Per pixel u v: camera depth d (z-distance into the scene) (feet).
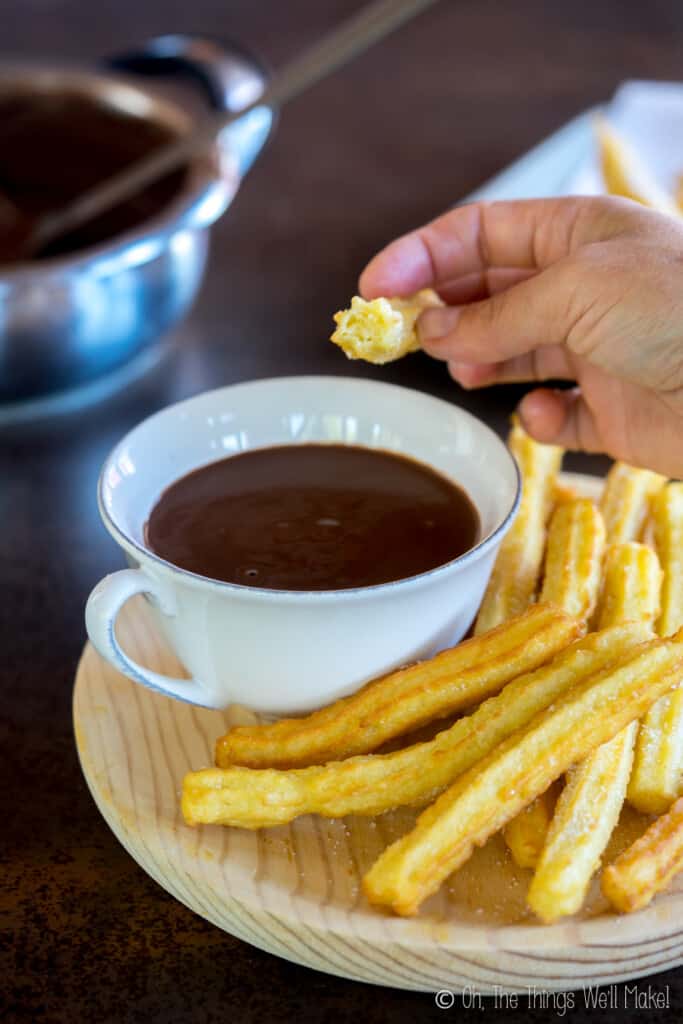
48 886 1.28
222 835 1.24
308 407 1.47
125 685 1.42
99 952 1.22
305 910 1.17
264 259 2.36
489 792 1.16
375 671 1.27
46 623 1.62
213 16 3.42
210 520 1.34
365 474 1.41
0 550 1.74
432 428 1.42
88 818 1.35
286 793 1.21
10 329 1.85
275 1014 1.17
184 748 1.34
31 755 1.43
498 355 1.46
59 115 2.29
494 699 1.23
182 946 1.23
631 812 1.26
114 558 1.72
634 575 1.36
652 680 1.19
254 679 1.27
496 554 1.35
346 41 1.78
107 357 1.96
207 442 1.43
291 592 1.19
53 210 2.34
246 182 2.65
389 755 1.22
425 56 3.23
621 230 1.43
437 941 1.14
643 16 3.45
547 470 1.55
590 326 1.36
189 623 1.25
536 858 1.17
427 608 1.24
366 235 2.43
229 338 2.16
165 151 2.20
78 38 3.28
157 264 1.93
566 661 1.23
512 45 3.28
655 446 1.58
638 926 1.14
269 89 1.86
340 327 1.39
